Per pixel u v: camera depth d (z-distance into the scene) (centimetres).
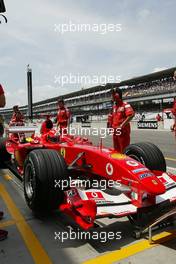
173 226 350
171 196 349
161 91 3769
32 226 373
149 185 330
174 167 715
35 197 390
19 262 287
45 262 286
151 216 349
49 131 537
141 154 452
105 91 4591
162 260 282
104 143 1448
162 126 2673
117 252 300
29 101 2741
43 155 396
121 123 607
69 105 5900
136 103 4719
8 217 405
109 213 309
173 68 3369
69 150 463
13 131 702
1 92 354
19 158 600
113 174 377
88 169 427
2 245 322
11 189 543
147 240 323
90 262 283
